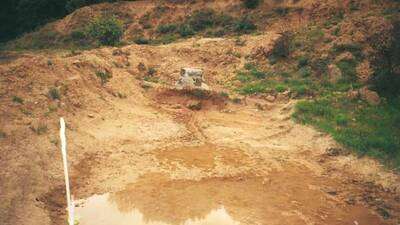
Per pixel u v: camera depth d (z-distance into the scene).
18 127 12.53
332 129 15.10
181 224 9.72
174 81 20.98
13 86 14.51
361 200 11.30
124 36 32.38
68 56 21.22
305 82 20.11
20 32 41.03
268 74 21.67
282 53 22.78
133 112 16.70
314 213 10.55
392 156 13.27
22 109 13.55
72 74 16.89
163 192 11.16
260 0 31.53
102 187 11.25
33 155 11.65
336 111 16.61
